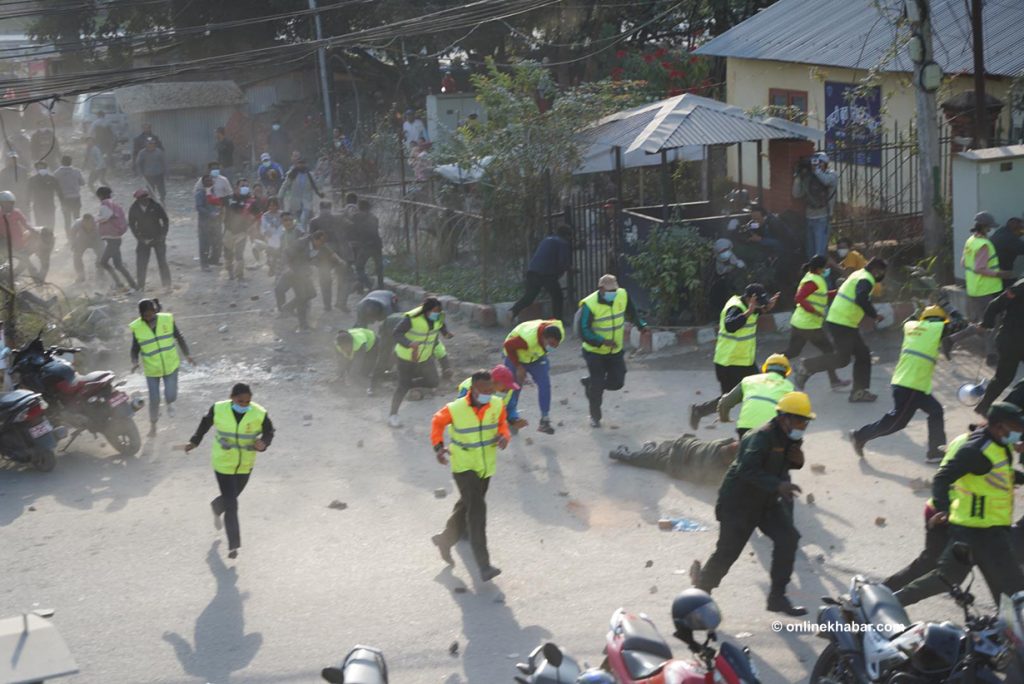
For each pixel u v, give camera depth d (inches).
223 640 331.9
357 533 412.8
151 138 1245.1
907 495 422.0
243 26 1587.1
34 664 212.5
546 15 1425.9
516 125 790.5
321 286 784.9
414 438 523.2
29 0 1259.8
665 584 359.6
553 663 234.5
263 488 463.2
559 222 771.4
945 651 246.2
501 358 658.8
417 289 821.2
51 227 1014.4
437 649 321.7
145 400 598.9
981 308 605.9
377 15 1457.9
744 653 224.5
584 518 419.5
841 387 556.7
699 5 1376.7
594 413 524.1
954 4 868.0
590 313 512.7
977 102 711.7
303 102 1604.3
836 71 925.2
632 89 1087.0
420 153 1064.2
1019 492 418.9
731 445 436.5
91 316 732.7
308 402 588.4
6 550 405.7
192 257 1000.2
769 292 681.6
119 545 407.5
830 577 359.6
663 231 671.1
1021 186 656.4
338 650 323.3
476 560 362.9
